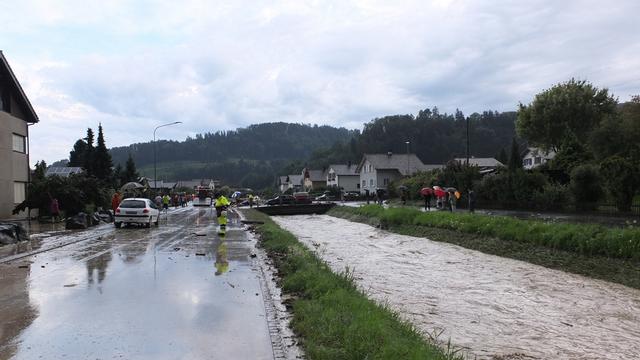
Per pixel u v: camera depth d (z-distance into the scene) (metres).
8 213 30.27
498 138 143.25
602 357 7.70
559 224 18.97
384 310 8.41
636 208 24.67
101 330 7.30
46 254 15.50
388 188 68.62
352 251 20.75
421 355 5.95
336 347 6.40
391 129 142.62
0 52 29.45
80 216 25.89
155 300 9.18
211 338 6.99
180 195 68.38
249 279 11.31
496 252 19.59
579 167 28.14
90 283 10.75
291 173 170.12
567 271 15.67
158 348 6.55
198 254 15.50
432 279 14.23
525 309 10.82
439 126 144.12
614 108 55.59
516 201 32.44
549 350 7.97
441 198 37.81
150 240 19.97
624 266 14.52
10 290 10.01
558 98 55.19
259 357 6.27
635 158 25.78
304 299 9.36
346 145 169.00
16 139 32.56
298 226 35.56
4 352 6.35
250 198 62.41
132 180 69.19
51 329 7.34
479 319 9.83
